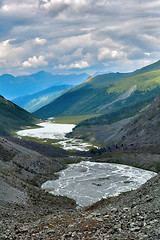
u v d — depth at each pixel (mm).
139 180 107125
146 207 22969
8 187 56969
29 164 112250
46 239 19281
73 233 19141
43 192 76812
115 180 108000
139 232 16672
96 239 16922
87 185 99250
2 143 115125
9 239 20953
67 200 74312
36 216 38312
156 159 136250
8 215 35688
